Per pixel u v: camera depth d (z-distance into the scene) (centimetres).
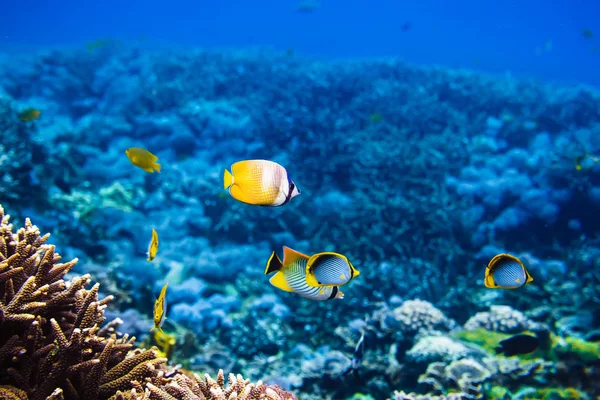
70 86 1823
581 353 556
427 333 634
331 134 1302
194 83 1806
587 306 757
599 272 867
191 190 1182
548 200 1034
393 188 1093
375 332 650
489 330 653
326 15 11806
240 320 733
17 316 220
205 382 243
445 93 1802
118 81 1788
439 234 980
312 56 3441
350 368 492
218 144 1410
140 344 523
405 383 580
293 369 642
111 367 257
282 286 266
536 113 1623
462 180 1193
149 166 554
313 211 1050
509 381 535
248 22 11669
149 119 1485
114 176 1175
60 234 798
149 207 1089
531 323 645
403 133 1365
